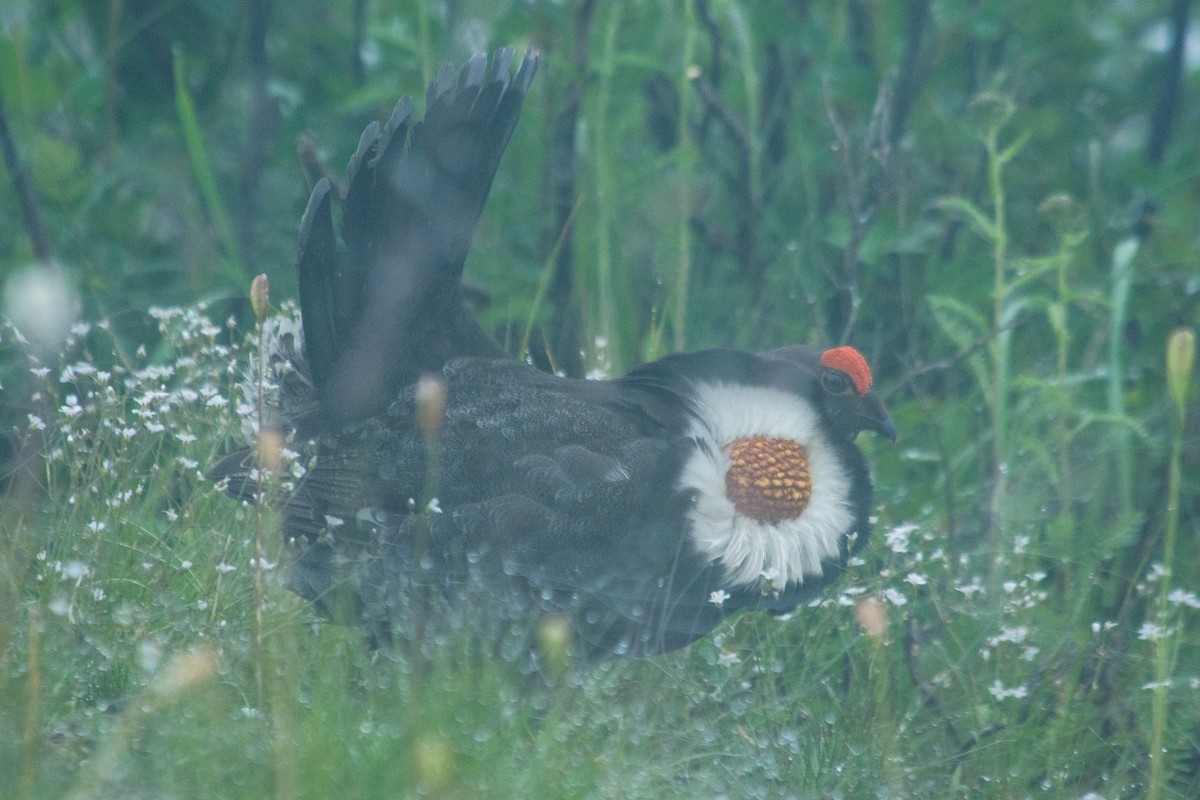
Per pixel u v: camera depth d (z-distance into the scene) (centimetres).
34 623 535
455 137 741
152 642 609
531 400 693
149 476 750
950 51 1187
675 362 709
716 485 676
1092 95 1213
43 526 709
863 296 1026
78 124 1114
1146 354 1014
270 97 1124
